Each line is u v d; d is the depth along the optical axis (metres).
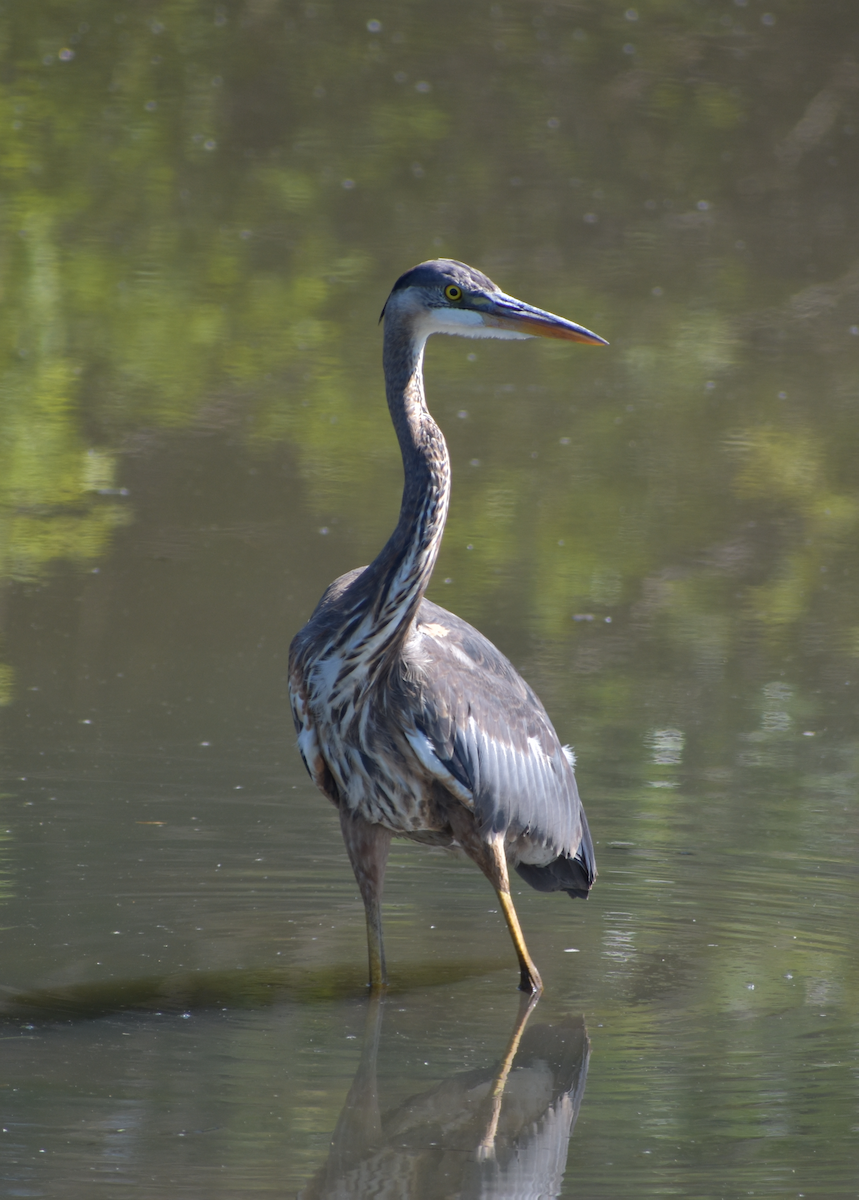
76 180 28.16
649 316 24.72
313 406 19.73
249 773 10.40
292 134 31.84
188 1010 7.25
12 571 14.39
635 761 10.95
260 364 21.25
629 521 16.67
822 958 7.95
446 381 21.25
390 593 7.29
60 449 17.70
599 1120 6.11
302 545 15.25
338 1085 6.43
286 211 28.31
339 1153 5.80
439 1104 6.27
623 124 34.34
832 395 21.50
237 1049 6.81
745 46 37.53
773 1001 7.40
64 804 9.77
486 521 16.44
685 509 17.03
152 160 29.50
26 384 19.80
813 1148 5.84
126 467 17.34
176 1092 6.32
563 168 32.22
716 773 10.75
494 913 8.68
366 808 7.62
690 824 9.82
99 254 25.11
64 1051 6.72
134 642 12.92
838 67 37.00
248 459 17.77
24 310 22.34
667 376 22.00
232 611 13.63
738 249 28.73
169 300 23.31
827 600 14.85
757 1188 5.52
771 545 16.25
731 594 14.88
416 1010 7.32
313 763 7.64
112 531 15.52
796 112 35.34
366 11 36.88
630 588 14.90
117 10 35.09
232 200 28.59
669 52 37.19
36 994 7.39
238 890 8.71
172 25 34.56
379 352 22.08
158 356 21.23
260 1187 5.52
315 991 7.54
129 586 14.15
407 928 8.42
